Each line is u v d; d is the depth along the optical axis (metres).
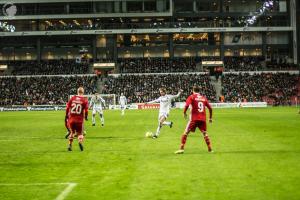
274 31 85.75
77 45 87.88
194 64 81.50
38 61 85.06
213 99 69.69
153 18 86.75
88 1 82.56
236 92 71.56
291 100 69.44
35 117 43.59
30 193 9.56
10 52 88.12
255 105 64.44
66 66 81.44
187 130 15.30
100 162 13.65
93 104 30.33
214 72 79.19
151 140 20.08
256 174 11.20
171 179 10.77
